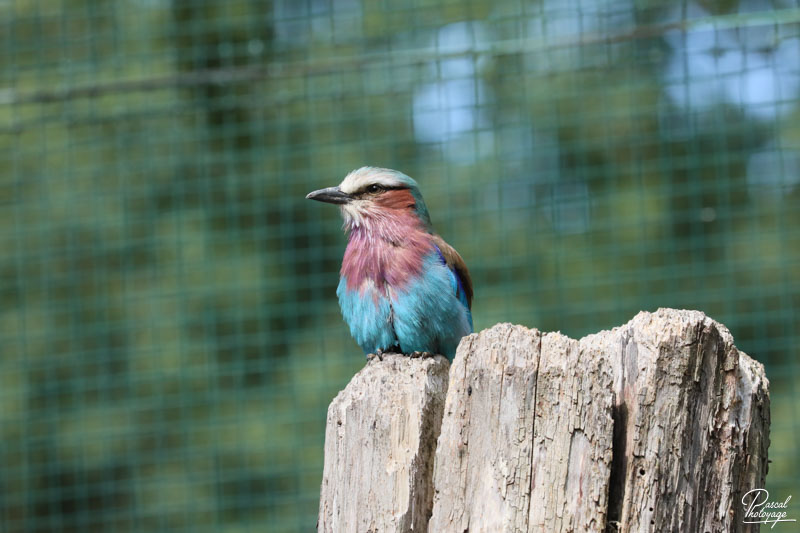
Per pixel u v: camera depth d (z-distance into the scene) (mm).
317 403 14328
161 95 15336
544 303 14883
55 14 15820
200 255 15156
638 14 15086
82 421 14492
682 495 4645
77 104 15117
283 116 15047
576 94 15023
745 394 4809
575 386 4727
